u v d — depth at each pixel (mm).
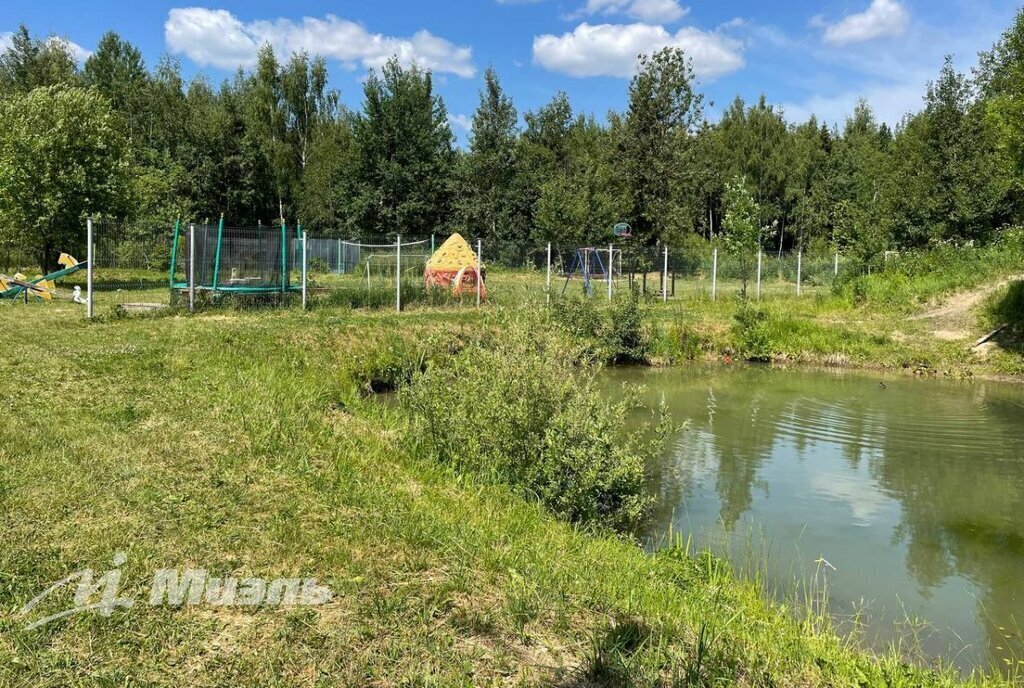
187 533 4203
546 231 33656
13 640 3045
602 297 20297
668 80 25141
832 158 52500
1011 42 15453
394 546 4309
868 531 6512
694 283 25812
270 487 5121
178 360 9586
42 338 10688
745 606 4551
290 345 11773
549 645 3414
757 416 10891
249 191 44500
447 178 46344
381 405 9469
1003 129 15578
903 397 12438
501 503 5816
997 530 6574
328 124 57281
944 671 4141
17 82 38531
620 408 6895
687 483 7770
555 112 47031
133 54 51719
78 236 23656
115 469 5152
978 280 18891
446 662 3166
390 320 14547
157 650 3080
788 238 56031
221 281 16047
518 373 6613
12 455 5250
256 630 3289
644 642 3492
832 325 17578
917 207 25531
